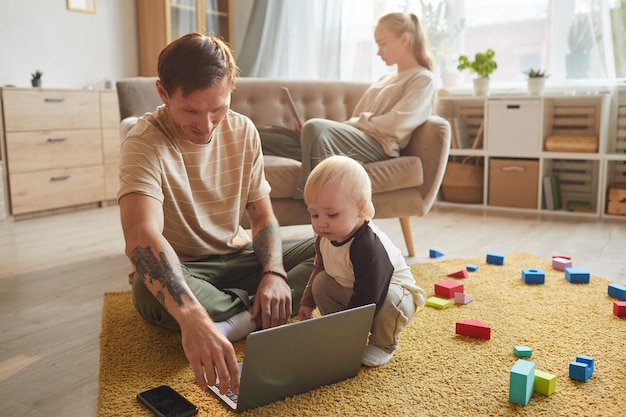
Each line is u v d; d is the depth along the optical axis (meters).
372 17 4.17
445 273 2.24
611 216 3.44
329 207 1.28
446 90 3.93
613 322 1.70
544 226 3.21
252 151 1.61
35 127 3.50
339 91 3.12
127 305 1.91
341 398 1.25
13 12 3.71
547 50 3.76
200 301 1.42
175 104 1.27
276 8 4.36
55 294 2.09
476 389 1.29
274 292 1.47
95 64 4.19
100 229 3.21
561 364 1.42
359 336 1.30
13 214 3.45
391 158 2.51
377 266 1.31
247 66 4.44
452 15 3.98
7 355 1.56
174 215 1.49
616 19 3.47
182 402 1.23
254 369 1.15
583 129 3.69
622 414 1.18
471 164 3.93
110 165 3.95
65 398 1.32
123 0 4.32
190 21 4.39
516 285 2.07
